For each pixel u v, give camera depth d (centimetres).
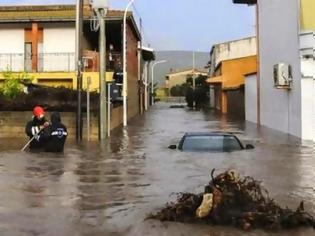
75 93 2244
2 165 1296
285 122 2561
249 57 5184
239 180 723
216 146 1578
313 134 2219
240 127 2989
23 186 1005
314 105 2216
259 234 646
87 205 838
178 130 2733
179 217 705
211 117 4212
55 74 3450
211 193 695
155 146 1822
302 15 2233
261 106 3216
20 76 2870
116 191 954
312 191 952
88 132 2106
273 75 2767
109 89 2366
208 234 645
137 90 4941
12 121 2195
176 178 1093
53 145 1580
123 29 3378
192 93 7150
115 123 2925
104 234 671
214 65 6788
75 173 1174
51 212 791
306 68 2230
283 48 2566
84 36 3656
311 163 1345
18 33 3688
